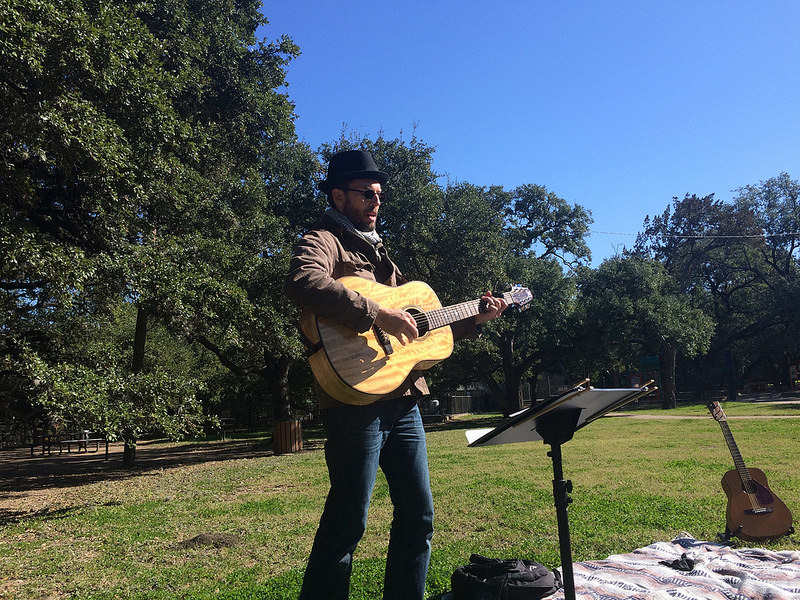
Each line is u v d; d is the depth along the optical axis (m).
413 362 2.86
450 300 22.61
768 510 4.88
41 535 7.07
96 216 11.55
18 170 9.41
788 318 40.28
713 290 45.22
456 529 5.87
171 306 11.57
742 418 20.95
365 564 4.59
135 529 6.98
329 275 2.68
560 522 2.67
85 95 10.03
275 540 5.84
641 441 14.44
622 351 33.53
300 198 22.28
